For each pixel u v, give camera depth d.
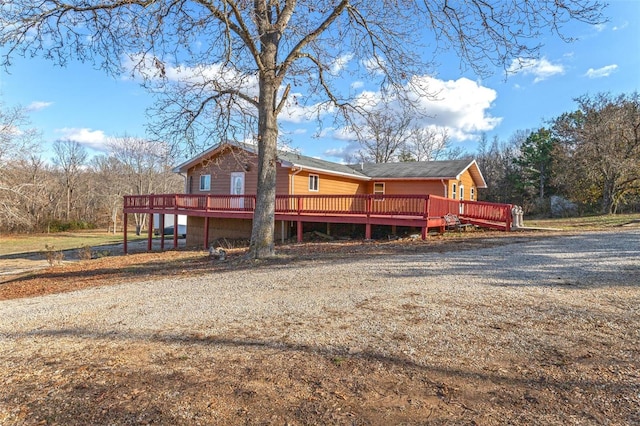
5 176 26.17
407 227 15.52
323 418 2.22
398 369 2.84
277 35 9.73
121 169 40.59
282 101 9.76
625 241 9.66
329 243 12.71
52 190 40.56
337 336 3.59
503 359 2.96
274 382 2.70
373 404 2.37
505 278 5.81
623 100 22.36
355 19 10.33
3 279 11.69
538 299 4.59
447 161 22.56
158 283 7.28
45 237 33.50
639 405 2.25
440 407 2.30
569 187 26.08
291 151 11.51
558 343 3.24
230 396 2.53
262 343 3.50
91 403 2.52
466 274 6.20
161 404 2.45
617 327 3.59
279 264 8.38
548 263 6.94
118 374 2.97
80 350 3.60
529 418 2.16
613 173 22.09
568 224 17.98
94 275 9.60
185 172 20.17
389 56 10.35
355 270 7.00
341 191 20.34
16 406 2.54
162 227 18.41
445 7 9.00
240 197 15.91
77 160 44.22
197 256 12.09
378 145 36.31
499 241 10.68
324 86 10.86
